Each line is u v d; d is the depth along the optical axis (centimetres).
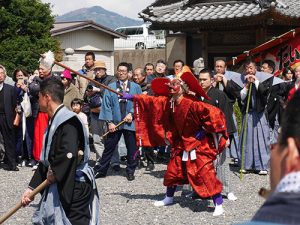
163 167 961
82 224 437
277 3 1233
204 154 631
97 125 909
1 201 725
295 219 137
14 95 941
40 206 445
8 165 945
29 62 1653
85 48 2194
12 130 938
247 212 654
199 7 1365
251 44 1321
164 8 1420
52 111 442
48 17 1767
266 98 873
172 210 666
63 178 428
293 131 146
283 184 144
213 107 620
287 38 1108
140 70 1005
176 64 954
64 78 900
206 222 616
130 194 755
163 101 656
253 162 890
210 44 1370
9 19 1664
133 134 848
